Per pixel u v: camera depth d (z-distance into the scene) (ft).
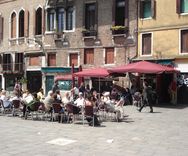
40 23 116.78
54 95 57.88
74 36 106.22
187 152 34.32
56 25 110.52
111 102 57.82
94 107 55.93
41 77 115.03
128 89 87.76
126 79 93.45
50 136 42.27
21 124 52.95
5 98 65.87
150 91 68.85
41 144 37.58
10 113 67.87
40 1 115.55
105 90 98.02
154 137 42.06
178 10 86.02
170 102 87.45
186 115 63.72
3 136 42.27
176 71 76.84
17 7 123.95
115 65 96.99
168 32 87.86
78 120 57.88
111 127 49.80
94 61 101.55
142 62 76.33
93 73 76.79
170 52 87.51
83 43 103.91
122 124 52.80
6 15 128.36
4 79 127.65
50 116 60.59
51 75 111.75
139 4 92.84
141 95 76.84
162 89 90.38
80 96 56.70
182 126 50.78
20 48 122.93
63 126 50.88
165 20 88.33
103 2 99.50
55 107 55.26
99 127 49.83
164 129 48.01
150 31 90.79
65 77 105.40
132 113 66.85
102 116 60.75
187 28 84.64
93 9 102.42
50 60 113.29
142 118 59.67
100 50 100.27
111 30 97.55
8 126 50.72
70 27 107.76
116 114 56.85
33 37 118.11
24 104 60.54
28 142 38.63
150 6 91.56
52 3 111.24
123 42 95.50
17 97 65.26
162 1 88.89
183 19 85.46
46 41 113.60
